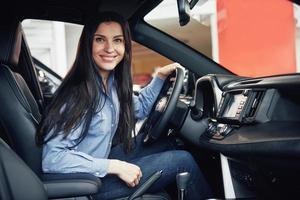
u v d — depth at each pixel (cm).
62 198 128
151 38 201
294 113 127
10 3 143
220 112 156
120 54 146
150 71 842
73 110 132
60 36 489
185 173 137
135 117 162
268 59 375
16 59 150
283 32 380
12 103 137
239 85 150
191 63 205
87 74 138
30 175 123
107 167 137
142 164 152
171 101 154
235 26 368
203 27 226
